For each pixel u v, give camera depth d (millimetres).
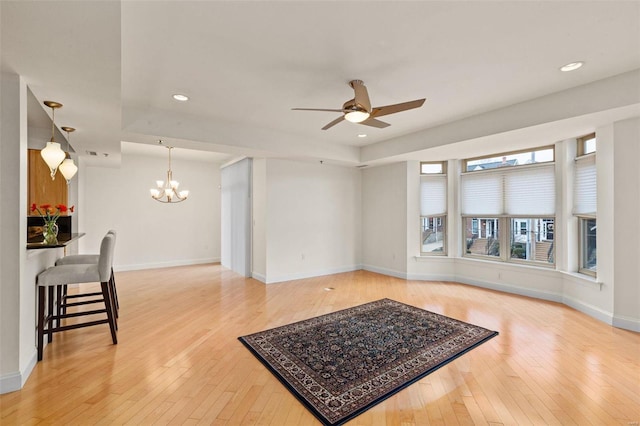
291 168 6094
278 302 4602
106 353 2941
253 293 5098
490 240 5484
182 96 3477
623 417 2021
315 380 2477
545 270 4656
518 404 2168
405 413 2082
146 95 3441
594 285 3852
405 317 3926
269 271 5832
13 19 1596
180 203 7605
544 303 4473
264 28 2209
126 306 4406
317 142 5531
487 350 2988
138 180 7105
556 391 2318
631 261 3422
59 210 3432
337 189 6734
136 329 3551
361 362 2768
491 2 1944
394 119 4367
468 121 4297
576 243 4391
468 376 2533
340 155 5852
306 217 6293
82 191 6289
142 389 2355
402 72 2926
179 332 3471
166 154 6910
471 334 3361
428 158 5773
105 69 2182
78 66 2143
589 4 1970
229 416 2057
